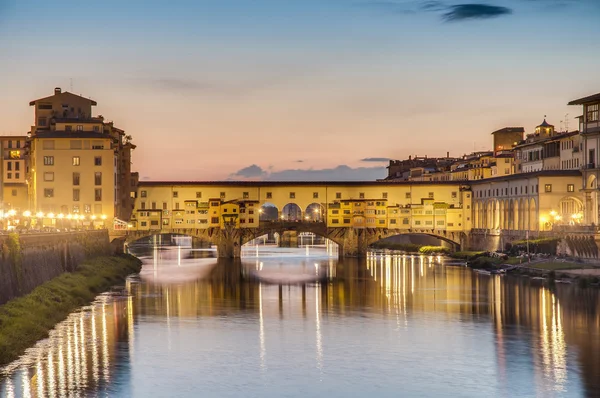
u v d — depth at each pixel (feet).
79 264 455.22
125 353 267.18
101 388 226.99
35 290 339.57
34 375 237.66
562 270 478.59
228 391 226.79
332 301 395.55
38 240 363.97
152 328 312.29
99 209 593.83
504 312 353.31
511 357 265.13
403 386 232.32
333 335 301.63
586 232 490.90
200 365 253.85
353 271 568.41
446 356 266.57
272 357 265.54
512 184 649.61
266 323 327.26
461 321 331.36
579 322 325.62
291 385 232.94
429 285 465.47
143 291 430.20
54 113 635.66
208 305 378.12
